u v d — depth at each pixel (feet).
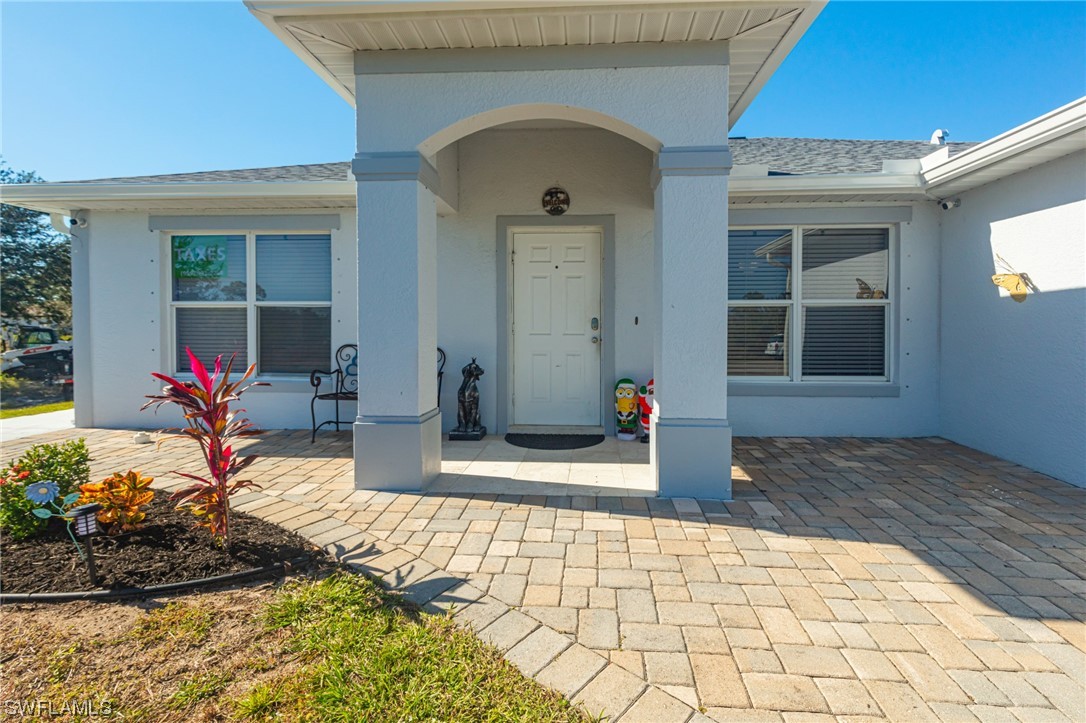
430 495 13.10
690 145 12.67
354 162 13.16
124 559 9.13
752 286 20.65
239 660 6.67
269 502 12.52
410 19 11.65
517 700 5.95
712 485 12.87
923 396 19.94
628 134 13.46
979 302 17.58
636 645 7.02
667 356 12.91
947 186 17.58
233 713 5.76
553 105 12.89
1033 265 15.29
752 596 8.29
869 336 20.42
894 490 13.52
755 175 18.63
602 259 20.42
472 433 19.30
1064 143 13.19
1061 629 7.37
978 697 6.03
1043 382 14.98
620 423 19.39
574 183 20.08
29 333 45.93
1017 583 8.66
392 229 13.35
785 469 15.57
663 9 11.25
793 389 20.21
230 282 22.26
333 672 6.33
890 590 8.45
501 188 20.29
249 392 21.89
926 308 19.77
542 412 21.03
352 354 21.50
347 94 15.38
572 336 20.81
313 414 19.85
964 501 12.65
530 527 11.03
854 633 7.30
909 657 6.77
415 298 13.42
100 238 21.91
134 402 22.03
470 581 8.73
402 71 13.06
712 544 10.21
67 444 11.64
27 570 8.76
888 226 20.10
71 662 6.63
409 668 6.48
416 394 13.50
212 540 9.92
